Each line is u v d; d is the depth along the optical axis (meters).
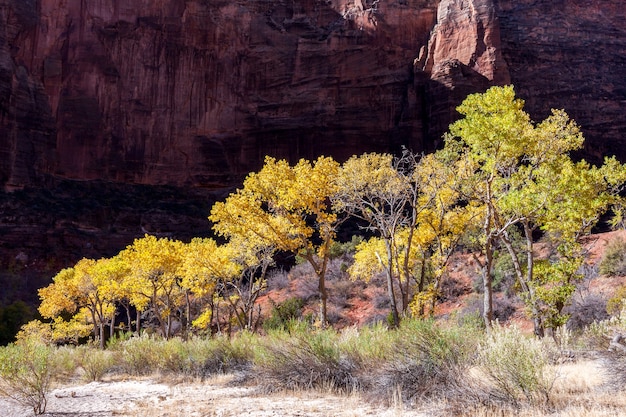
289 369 9.78
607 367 7.67
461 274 34.31
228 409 7.83
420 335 8.10
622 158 65.94
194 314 38.97
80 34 73.06
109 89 72.75
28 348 10.20
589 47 71.75
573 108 67.62
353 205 19.16
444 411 6.52
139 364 15.76
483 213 18.98
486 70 66.50
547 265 14.94
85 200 65.69
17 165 63.00
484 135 13.76
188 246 28.16
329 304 35.72
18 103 64.81
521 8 72.69
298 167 18.19
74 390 12.23
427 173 18.73
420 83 70.94
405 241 21.05
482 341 7.95
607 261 28.08
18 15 68.38
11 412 8.72
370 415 6.68
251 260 24.89
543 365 6.83
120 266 30.94
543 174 14.36
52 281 55.72
